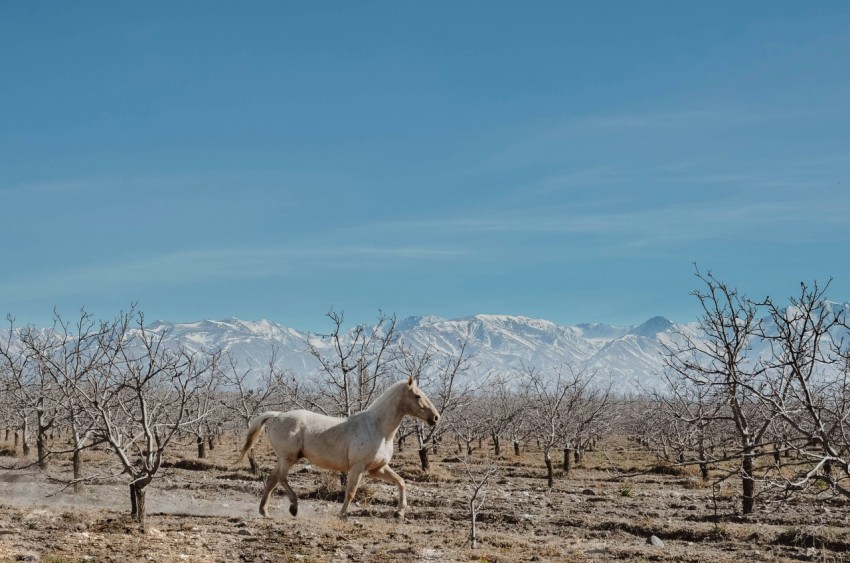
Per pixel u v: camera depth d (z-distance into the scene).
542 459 43.22
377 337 25.44
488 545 14.09
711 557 13.95
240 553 12.22
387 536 14.16
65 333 18.42
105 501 19.62
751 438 17.25
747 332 15.94
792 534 15.90
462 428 39.75
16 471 25.28
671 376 21.09
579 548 14.49
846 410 11.48
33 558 10.88
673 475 32.53
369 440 15.80
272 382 30.52
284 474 15.90
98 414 14.82
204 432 34.84
